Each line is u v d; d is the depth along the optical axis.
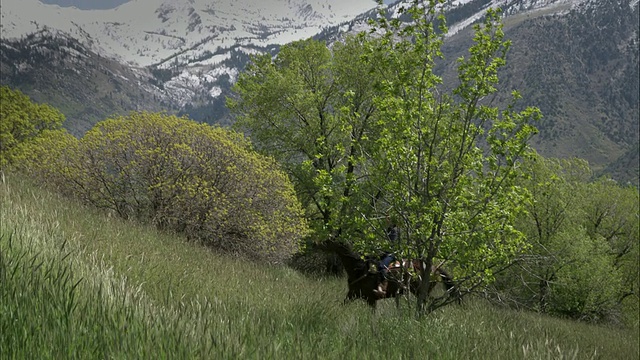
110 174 15.59
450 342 6.24
